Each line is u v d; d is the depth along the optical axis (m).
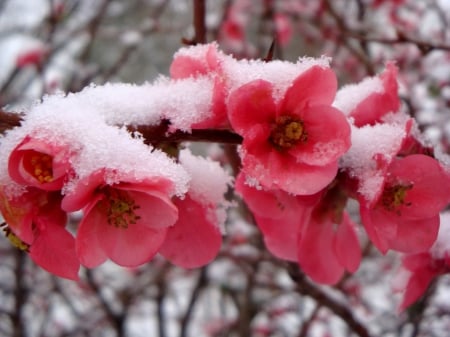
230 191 0.52
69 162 0.38
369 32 1.10
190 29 1.00
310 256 0.45
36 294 1.22
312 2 1.19
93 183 0.38
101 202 0.40
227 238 1.04
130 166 0.39
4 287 1.07
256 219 0.46
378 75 0.46
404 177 0.43
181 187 0.39
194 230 0.43
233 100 0.40
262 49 1.19
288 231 0.46
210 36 1.18
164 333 1.21
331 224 0.44
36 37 1.33
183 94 0.41
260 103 0.41
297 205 0.44
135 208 0.40
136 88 0.42
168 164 0.39
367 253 1.02
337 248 0.44
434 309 0.77
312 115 0.41
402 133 0.42
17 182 0.38
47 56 1.04
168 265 1.20
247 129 0.41
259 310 1.20
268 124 0.42
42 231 0.40
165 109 0.41
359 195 0.42
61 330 1.29
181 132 0.41
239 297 1.34
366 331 0.57
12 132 0.39
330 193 0.44
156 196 0.38
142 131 0.41
